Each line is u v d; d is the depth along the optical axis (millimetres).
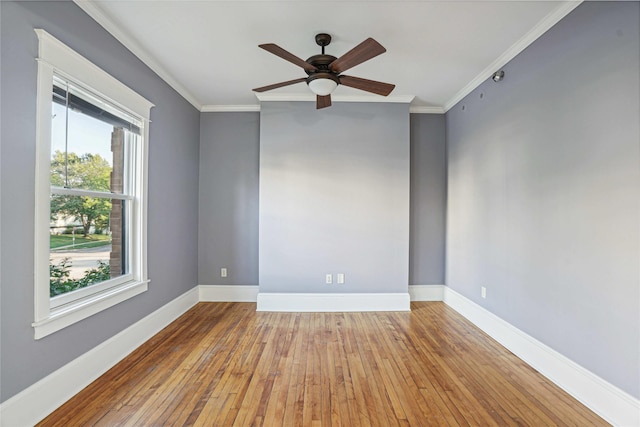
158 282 3164
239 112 4262
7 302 1619
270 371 2383
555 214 2277
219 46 2709
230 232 4293
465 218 3666
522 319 2633
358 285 3871
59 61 1897
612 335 1840
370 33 2486
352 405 1979
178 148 3602
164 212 3283
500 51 2764
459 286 3809
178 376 2297
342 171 3867
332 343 2898
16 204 1664
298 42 2629
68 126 2068
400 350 2764
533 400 2047
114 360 2449
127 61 2607
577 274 2086
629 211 1750
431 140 4273
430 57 2877
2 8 1583
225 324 3373
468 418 1864
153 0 2104
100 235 2424
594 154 1960
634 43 1717
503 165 2918
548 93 2346
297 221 3854
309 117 3859
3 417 1591
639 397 1694
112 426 1754
